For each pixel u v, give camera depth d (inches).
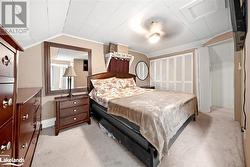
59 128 96.7
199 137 89.0
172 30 120.7
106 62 154.3
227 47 153.8
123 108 79.0
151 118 61.2
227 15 96.2
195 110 121.8
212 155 69.0
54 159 67.6
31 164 62.4
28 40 90.5
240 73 117.0
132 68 191.9
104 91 125.6
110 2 76.5
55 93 116.3
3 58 31.6
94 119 127.8
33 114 64.1
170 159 66.4
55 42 117.3
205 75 151.3
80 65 132.5
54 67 115.7
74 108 106.2
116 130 85.3
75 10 82.6
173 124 74.5
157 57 201.0
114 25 108.0
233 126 107.2
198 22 106.6
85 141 86.0
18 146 41.6
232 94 172.7
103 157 69.2
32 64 105.0
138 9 85.5
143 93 126.0
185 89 167.2
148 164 59.8
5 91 32.7
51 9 68.6
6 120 33.2
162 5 82.2
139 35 131.0
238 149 73.7
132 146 69.8
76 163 64.6
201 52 149.7
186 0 78.2
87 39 139.0
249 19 43.6
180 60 171.8
